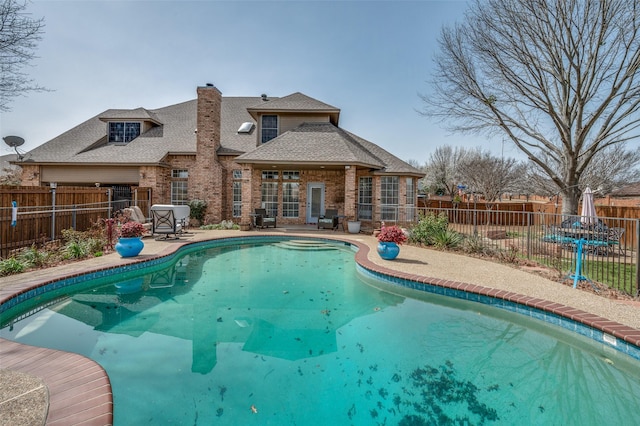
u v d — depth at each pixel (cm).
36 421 268
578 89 1254
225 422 322
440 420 331
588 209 1083
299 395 370
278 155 1548
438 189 3612
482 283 707
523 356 470
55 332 519
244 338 516
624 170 2083
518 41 1295
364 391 380
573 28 1205
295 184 1925
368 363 445
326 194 1905
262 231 1567
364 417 334
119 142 1973
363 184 1836
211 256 1137
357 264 943
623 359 444
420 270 820
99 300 679
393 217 1714
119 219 1250
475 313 633
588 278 721
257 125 1898
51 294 660
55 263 812
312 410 344
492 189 2367
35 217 955
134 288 766
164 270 940
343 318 602
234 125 2139
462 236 1166
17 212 881
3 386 314
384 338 521
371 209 1777
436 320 596
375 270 820
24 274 704
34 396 300
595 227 955
